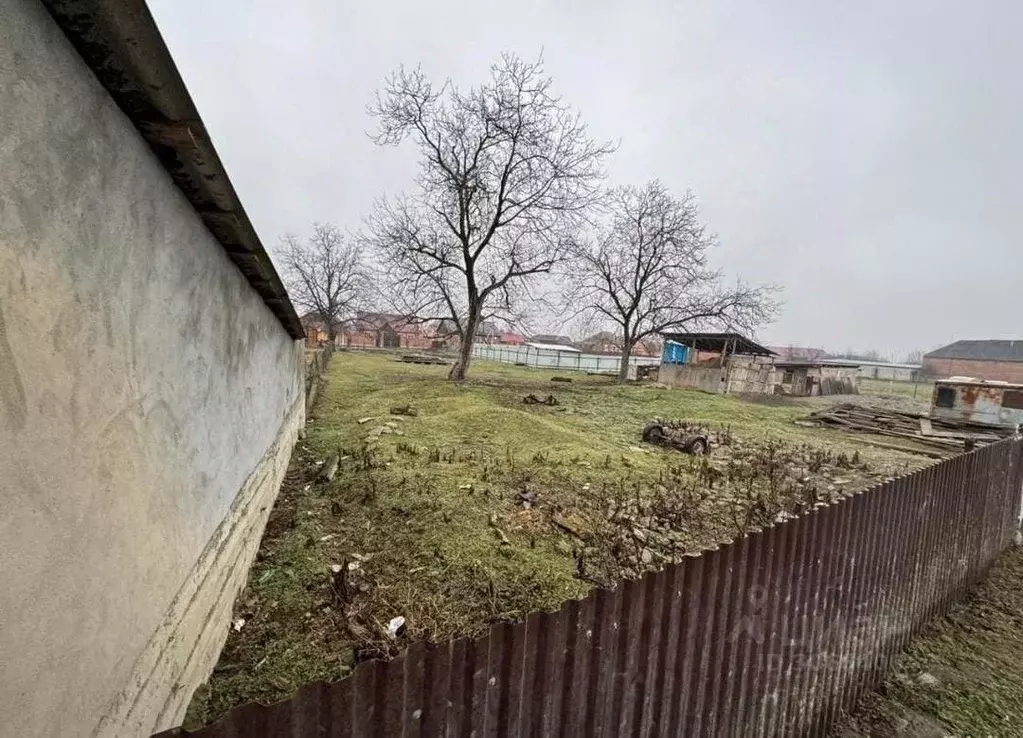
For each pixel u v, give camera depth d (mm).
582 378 24969
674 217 23172
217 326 2666
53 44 1156
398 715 1268
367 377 16594
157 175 1789
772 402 18781
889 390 35688
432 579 3379
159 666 1876
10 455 1050
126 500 1604
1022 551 5203
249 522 3529
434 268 17484
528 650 1497
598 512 4785
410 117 16812
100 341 1422
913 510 3236
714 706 2094
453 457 6180
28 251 1090
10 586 1048
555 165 17312
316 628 2906
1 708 1011
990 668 3309
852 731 2768
